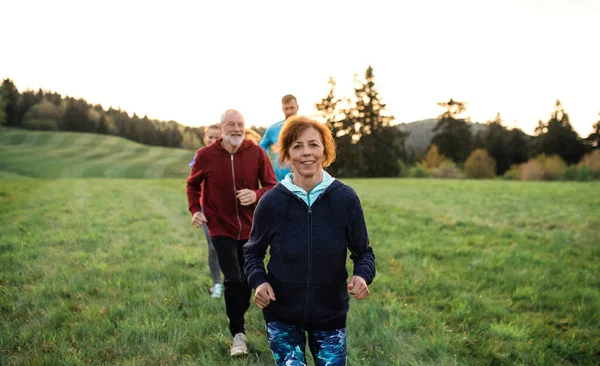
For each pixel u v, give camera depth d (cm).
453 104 7619
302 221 208
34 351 330
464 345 359
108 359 328
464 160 7569
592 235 925
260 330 389
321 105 6291
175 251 715
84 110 11625
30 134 9394
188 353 339
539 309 461
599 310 448
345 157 6269
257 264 217
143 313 414
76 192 1917
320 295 208
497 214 1265
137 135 11881
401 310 430
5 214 1120
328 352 212
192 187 365
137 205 1438
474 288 525
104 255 674
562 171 4781
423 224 1069
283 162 225
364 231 216
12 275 537
